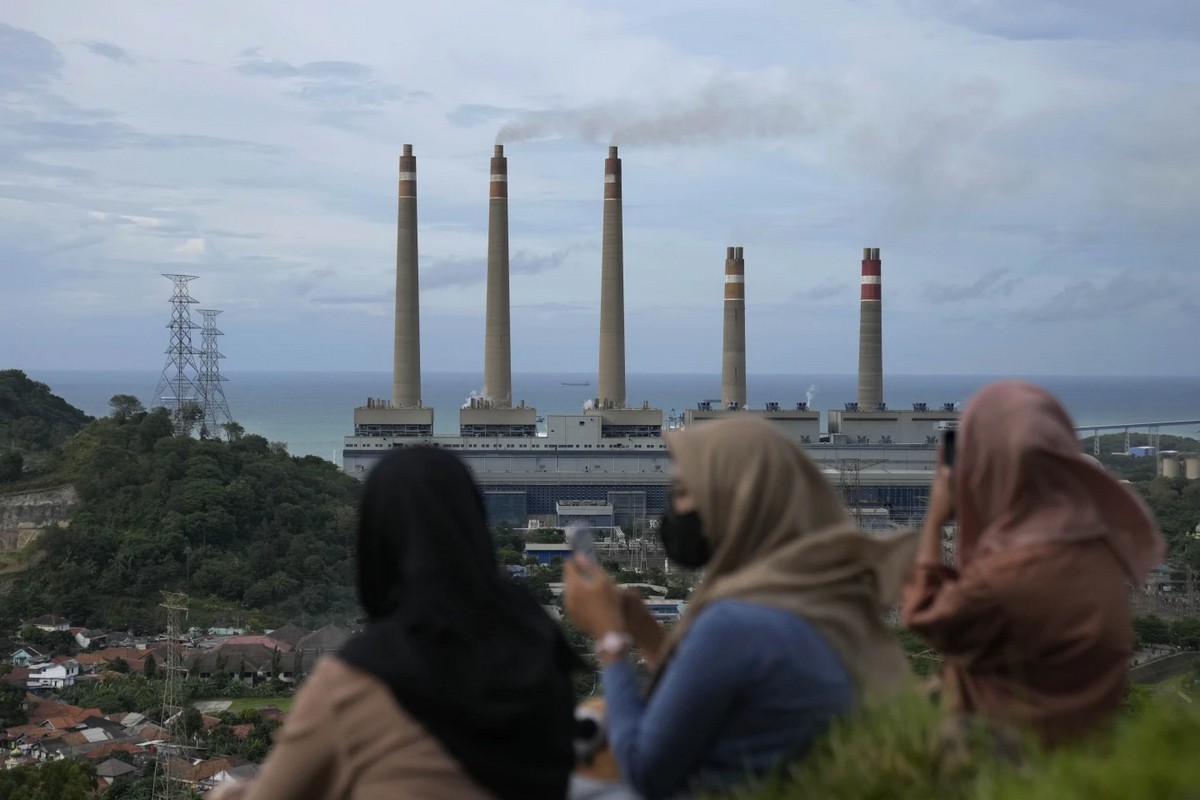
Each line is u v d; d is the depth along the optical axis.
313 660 87.00
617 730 5.89
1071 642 6.41
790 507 6.03
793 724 5.68
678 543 6.36
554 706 5.25
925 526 7.23
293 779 5.04
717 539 6.14
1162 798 4.38
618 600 6.55
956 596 6.62
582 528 6.77
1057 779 4.73
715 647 5.64
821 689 5.71
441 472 5.40
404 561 5.29
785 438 6.21
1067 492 6.67
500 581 5.43
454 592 5.16
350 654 5.07
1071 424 6.98
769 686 5.64
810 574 5.92
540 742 5.16
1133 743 4.80
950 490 7.12
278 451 149.25
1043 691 6.50
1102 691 6.44
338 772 5.03
